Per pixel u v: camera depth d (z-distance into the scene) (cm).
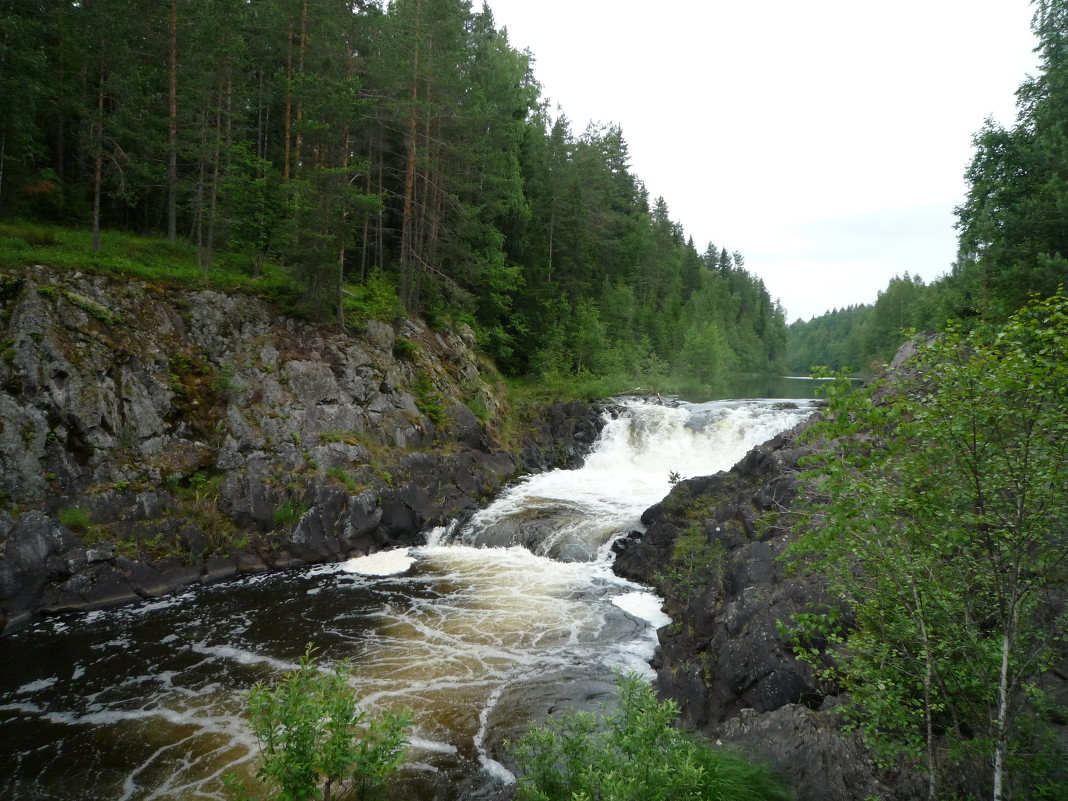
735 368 8450
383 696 1238
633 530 2083
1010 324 550
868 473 636
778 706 952
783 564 1211
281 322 2444
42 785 982
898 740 646
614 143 6750
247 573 1895
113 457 1852
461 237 3444
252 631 1530
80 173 3120
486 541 2200
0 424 1680
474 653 1424
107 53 2536
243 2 3011
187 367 2147
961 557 605
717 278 10056
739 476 1914
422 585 1834
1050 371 519
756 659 1019
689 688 1129
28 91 2408
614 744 664
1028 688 561
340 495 2106
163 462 1939
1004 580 578
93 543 1683
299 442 2175
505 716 1173
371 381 2520
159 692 1254
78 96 2684
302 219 2369
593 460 3253
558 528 2191
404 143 3053
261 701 693
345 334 2572
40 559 1597
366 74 2942
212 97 2723
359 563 2011
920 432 559
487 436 2953
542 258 4262
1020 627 580
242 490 1988
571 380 4134
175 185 2731
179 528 1838
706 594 1359
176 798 952
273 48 3197
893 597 638
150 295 2184
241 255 2973
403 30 2895
